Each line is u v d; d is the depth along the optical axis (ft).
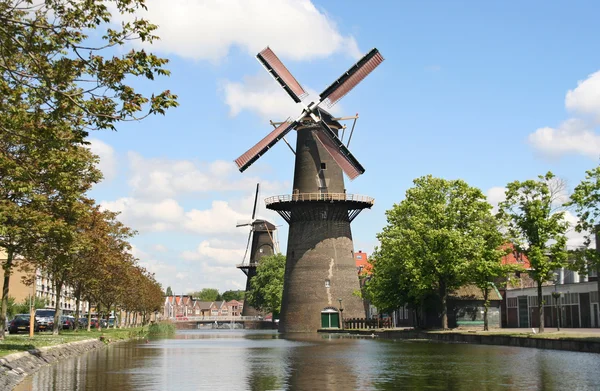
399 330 228.43
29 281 154.92
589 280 220.64
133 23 56.59
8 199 93.50
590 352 126.00
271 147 272.31
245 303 555.28
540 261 153.79
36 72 59.16
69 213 100.37
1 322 117.60
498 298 253.85
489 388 69.82
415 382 76.13
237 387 72.23
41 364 97.40
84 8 57.00
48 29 56.13
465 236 195.72
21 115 62.13
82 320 254.47
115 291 223.10
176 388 71.31
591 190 133.59
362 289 296.51
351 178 272.10
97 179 113.50
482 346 153.48
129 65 56.39
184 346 168.25
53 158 84.17
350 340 202.18
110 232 180.14
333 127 277.64
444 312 203.92
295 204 285.23
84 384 74.43
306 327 284.82
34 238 95.96
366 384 74.54
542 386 71.15
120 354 130.21
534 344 146.00
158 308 429.79
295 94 274.36
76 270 162.50
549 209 156.46
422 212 202.90
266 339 226.38
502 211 161.79
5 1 57.21
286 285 296.30
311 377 83.10
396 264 209.05
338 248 289.33
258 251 459.32
